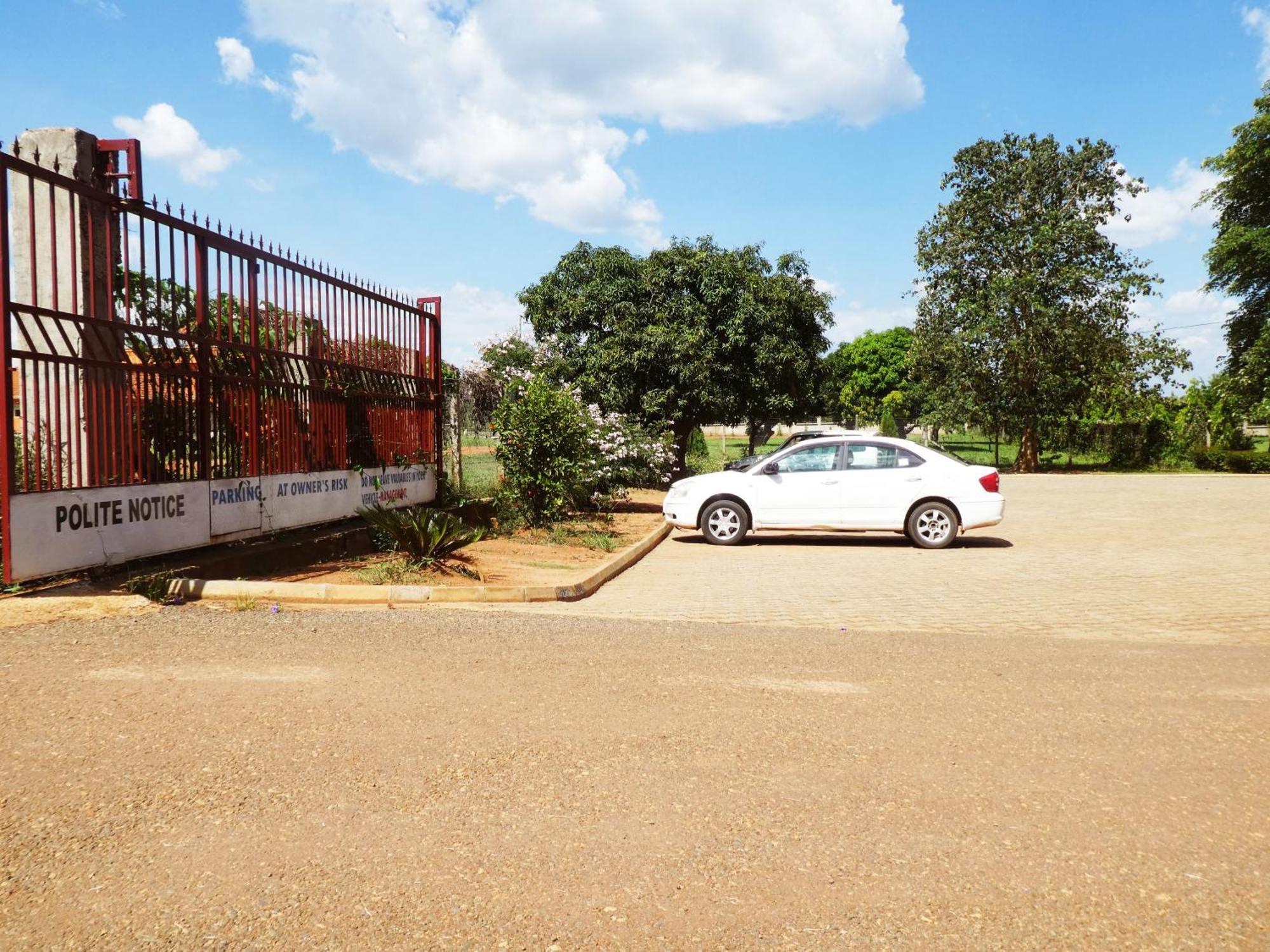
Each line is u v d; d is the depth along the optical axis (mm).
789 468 13688
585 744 4105
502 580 8789
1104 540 13875
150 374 7680
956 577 10055
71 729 4180
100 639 5820
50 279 7492
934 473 13289
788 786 3645
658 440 19484
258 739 4094
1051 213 37438
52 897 2738
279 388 9508
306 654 5621
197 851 3039
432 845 3104
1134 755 4027
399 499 12156
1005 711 4660
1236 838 3205
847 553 12594
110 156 7789
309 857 3006
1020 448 40062
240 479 8789
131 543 7418
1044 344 37281
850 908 2725
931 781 3709
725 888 2840
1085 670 5516
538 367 21188
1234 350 41531
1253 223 40125
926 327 40531
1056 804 3490
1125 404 39812
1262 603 8219
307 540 9609
